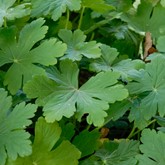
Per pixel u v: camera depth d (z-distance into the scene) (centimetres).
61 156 47
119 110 49
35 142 46
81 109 46
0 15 52
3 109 46
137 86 49
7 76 49
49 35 58
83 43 53
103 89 47
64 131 50
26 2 57
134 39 63
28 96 47
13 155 43
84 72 63
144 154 46
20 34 50
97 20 64
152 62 50
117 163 48
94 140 50
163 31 62
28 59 49
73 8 53
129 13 64
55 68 50
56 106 46
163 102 48
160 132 46
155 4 65
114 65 53
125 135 57
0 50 50
